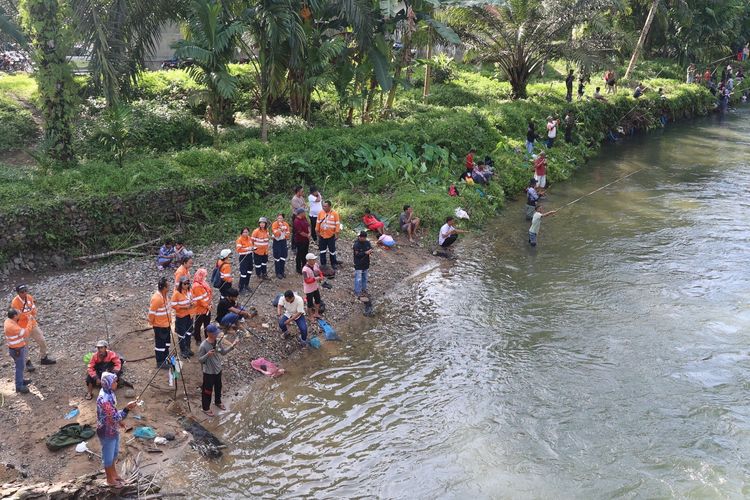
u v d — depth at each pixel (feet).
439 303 49.67
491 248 61.21
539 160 76.79
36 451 30.04
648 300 50.11
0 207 47.80
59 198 49.98
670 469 32.07
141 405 34.37
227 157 62.64
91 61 57.00
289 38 65.51
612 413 36.45
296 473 31.24
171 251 50.16
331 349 42.83
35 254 49.11
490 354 42.52
